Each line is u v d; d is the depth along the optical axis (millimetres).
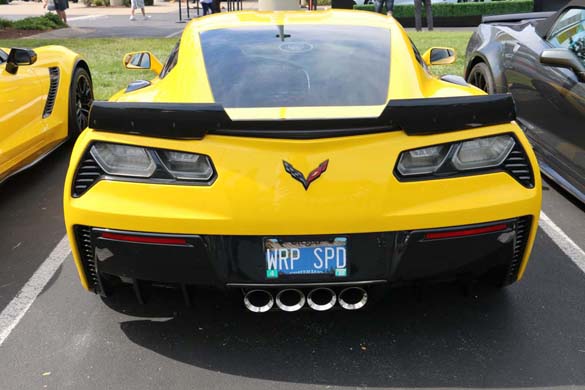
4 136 4008
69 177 2395
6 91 4082
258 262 2291
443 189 2299
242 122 2215
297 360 2506
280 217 2221
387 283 2363
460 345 2594
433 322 2750
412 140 2279
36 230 3900
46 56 5047
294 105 2574
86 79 5777
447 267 2379
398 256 2307
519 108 4734
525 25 5152
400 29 3256
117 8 29359
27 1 36688
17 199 4438
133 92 2918
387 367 2457
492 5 19609
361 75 2777
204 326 2738
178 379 2400
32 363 2512
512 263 2557
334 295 2377
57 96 5000
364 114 2410
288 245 2273
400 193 2260
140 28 16922
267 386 2355
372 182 2240
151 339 2654
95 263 2441
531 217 2455
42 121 4684
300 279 2309
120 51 11109
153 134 2279
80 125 5633
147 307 2891
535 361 2492
